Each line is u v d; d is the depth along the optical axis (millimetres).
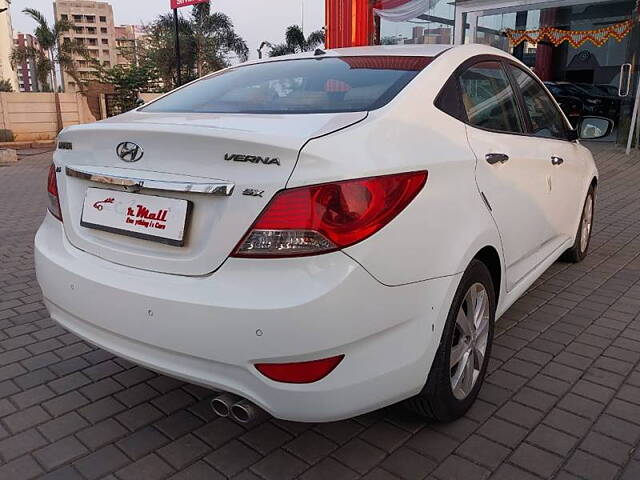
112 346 2379
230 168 2088
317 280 1986
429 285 2289
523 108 3600
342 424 2725
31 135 22250
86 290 2395
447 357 2459
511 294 3252
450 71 2896
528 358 3361
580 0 12742
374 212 2066
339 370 2064
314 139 2074
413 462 2451
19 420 2777
